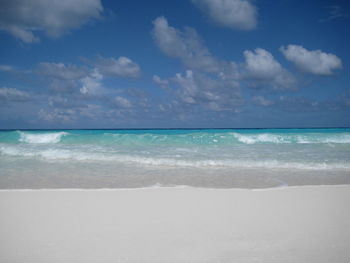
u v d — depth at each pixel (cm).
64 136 1694
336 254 271
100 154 1178
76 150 1312
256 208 432
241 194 525
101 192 543
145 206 444
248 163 982
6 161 1041
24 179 724
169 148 1388
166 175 786
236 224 358
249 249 284
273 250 281
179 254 274
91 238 314
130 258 266
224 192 542
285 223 362
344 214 400
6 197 502
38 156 1157
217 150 1320
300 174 803
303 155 1166
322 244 295
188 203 462
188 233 329
